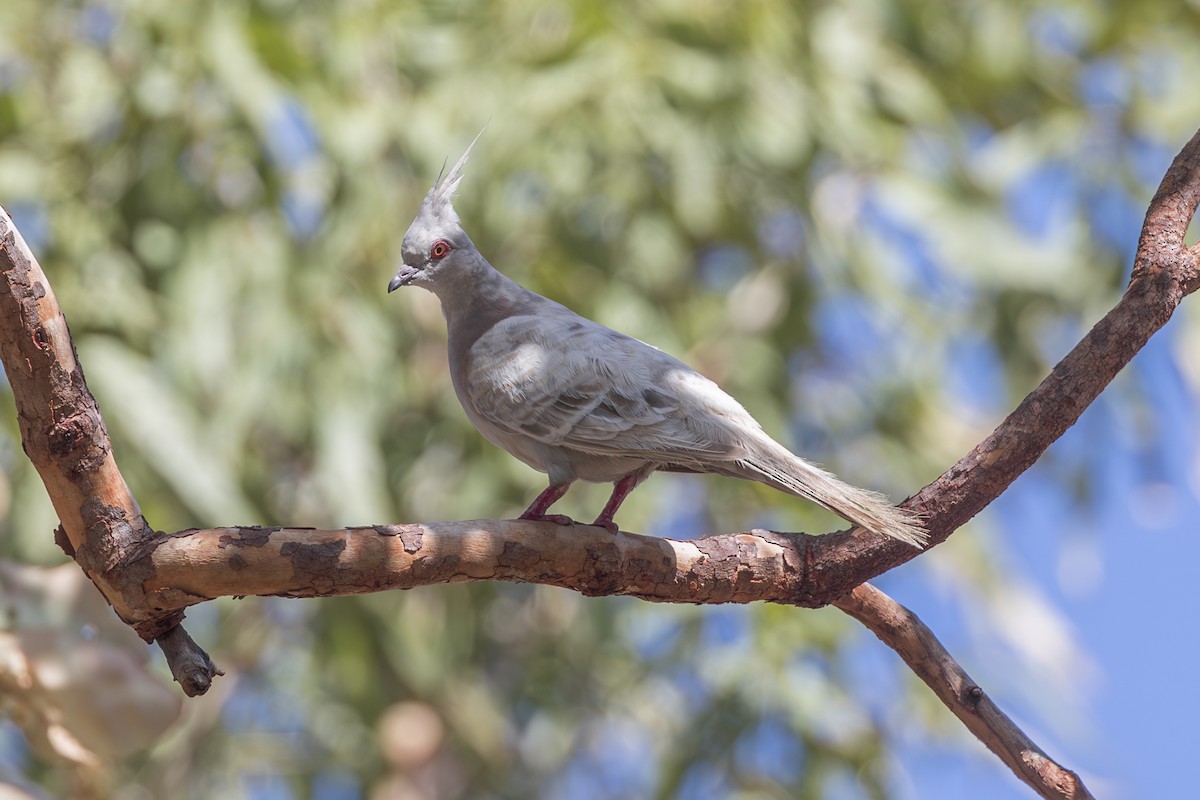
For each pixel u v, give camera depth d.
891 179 13.42
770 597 5.59
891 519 5.39
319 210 12.49
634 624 13.60
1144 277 5.31
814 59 12.91
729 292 13.65
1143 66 14.78
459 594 13.12
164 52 11.83
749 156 12.68
